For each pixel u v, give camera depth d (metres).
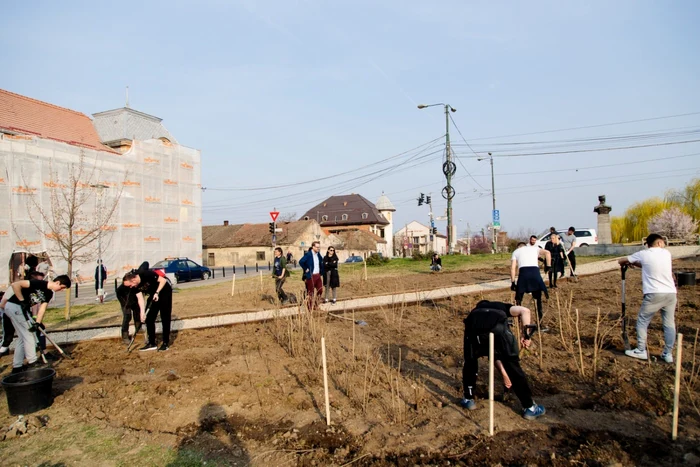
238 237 60.19
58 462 4.68
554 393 5.90
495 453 4.52
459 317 10.62
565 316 9.26
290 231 58.38
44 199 27.39
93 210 29.86
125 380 7.04
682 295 11.20
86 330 10.85
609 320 9.34
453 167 29.92
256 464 4.52
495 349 5.24
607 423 5.05
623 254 23.92
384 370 6.88
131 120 36.59
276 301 13.41
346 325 10.14
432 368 7.10
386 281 17.88
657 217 42.72
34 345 7.63
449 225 30.33
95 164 30.88
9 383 5.84
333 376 6.84
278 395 6.16
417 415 5.45
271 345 8.73
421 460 4.46
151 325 8.71
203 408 5.85
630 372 6.39
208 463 4.56
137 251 34.19
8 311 7.45
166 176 37.22
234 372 7.17
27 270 8.58
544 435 4.84
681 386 5.82
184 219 38.97
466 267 22.36
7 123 29.00
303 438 5.00
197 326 10.60
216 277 31.12
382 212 88.06
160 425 5.46
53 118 32.91
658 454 4.42
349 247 60.12
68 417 5.77
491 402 4.84
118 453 4.83
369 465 4.43
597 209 28.20
